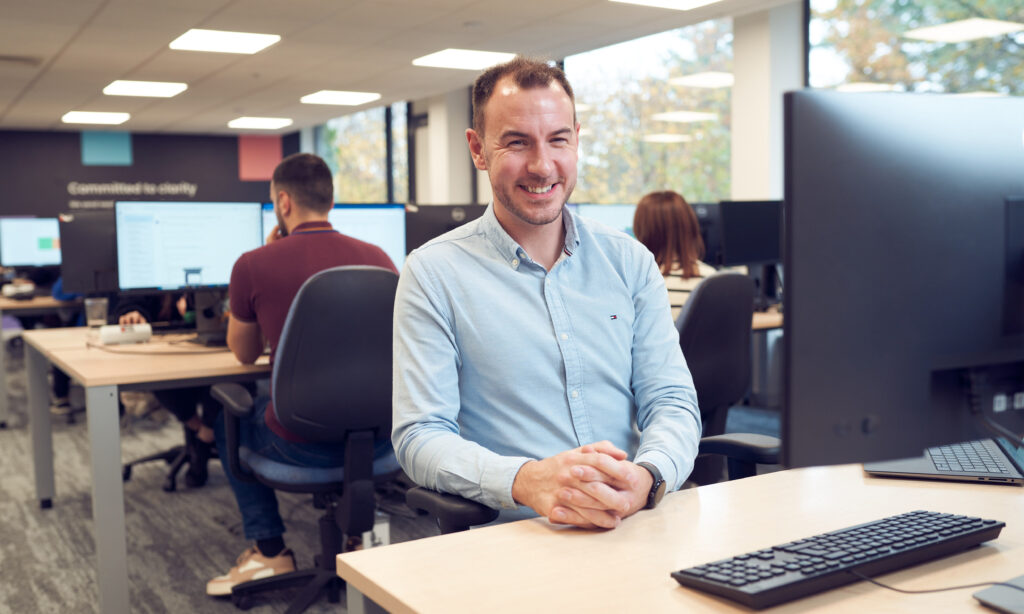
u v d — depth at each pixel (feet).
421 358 4.18
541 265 4.33
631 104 22.54
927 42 15.38
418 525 9.88
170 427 15.46
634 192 22.76
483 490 3.59
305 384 6.52
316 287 6.34
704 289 6.52
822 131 2.50
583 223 4.56
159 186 41.45
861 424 2.61
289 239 7.30
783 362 2.55
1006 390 2.81
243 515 8.11
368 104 32.27
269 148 43.47
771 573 2.57
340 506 6.89
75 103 31.01
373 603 2.85
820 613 2.42
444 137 30.27
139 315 9.76
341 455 7.02
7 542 9.70
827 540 2.85
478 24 19.92
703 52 20.31
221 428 8.00
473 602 2.53
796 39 18.58
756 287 12.57
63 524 10.30
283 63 24.16
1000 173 2.75
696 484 4.90
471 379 4.29
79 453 13.85
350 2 17.72
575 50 23.26
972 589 2.58
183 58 23.17
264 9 18.12
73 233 11.03
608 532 3.16
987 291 2.75
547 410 4.25
